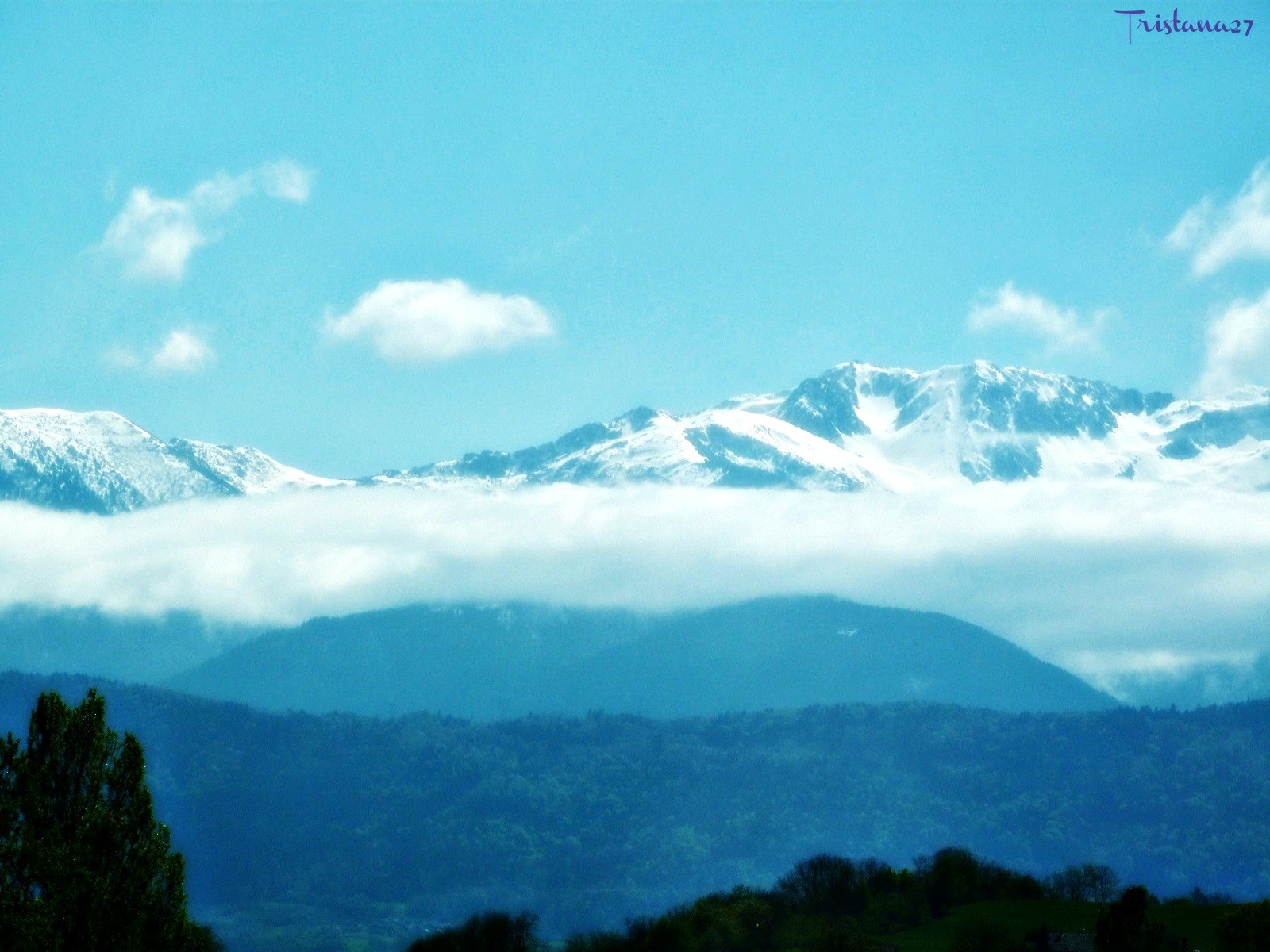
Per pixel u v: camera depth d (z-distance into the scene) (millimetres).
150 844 186875
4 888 174250
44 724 188125
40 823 183750
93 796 187250
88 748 188750
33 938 170250
